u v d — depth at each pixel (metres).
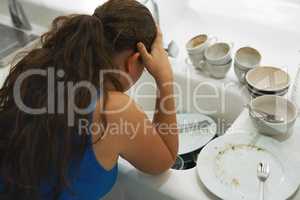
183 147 1.10
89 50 0.70
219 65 1.11
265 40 1.35
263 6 1.45
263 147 0.88
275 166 0.83
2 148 0.75
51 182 0.75
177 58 1.28
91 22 0.71
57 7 1.43
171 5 1.46
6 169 0.76
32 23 1.52
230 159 0.87
